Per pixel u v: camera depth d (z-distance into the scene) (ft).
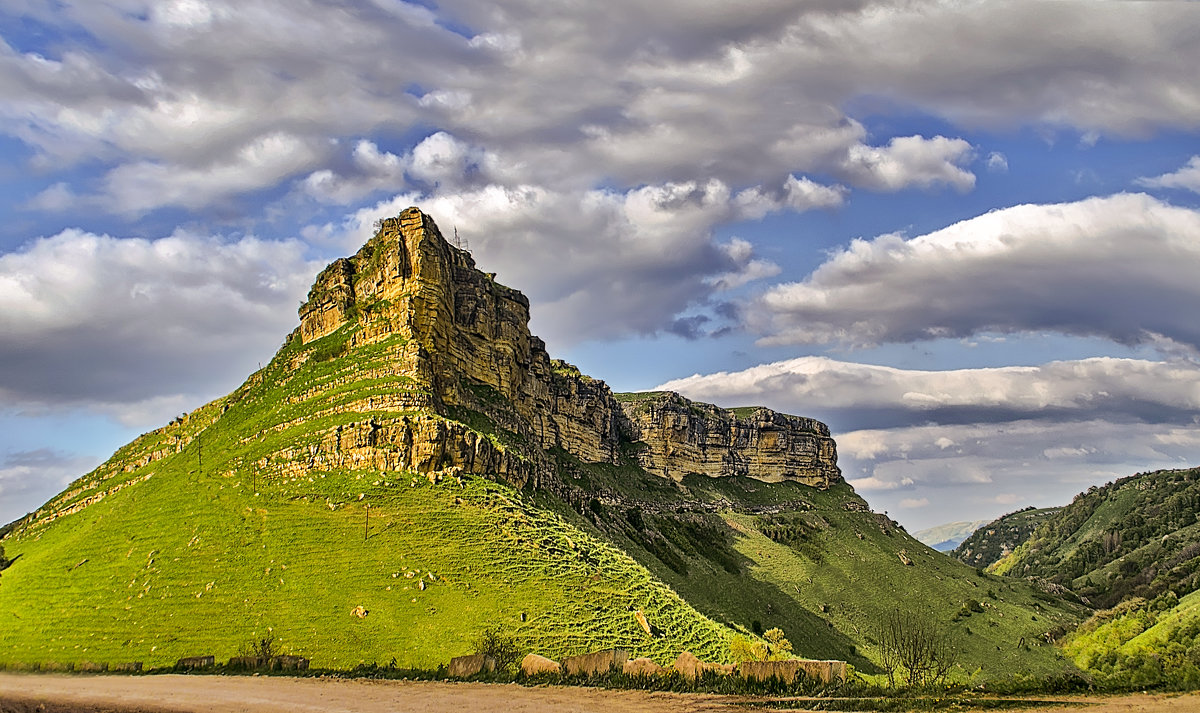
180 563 406.62
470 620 352.90
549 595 379.55
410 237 588.91
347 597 365.81
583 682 263.70
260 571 387.96
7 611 412.16
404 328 548.31
